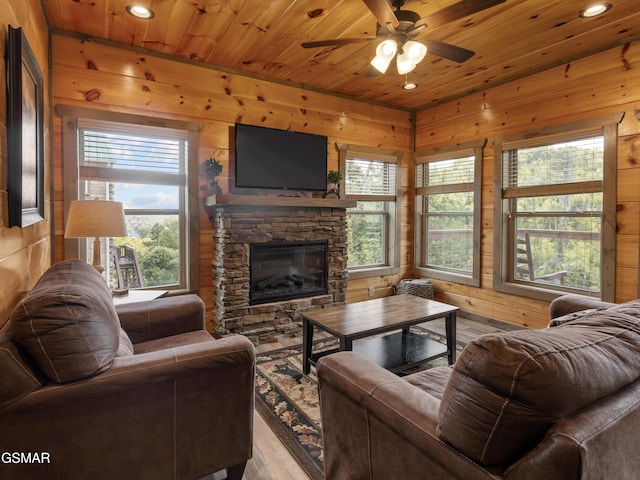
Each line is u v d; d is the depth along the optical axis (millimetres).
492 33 2988
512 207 4051
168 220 3553
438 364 3043
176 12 2686
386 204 5008
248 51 3318
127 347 1717
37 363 1229
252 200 3445
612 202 3195
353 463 1413
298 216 3842
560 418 854
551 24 2854
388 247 5020
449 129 4594
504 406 871
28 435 1223
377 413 1257
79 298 1293
